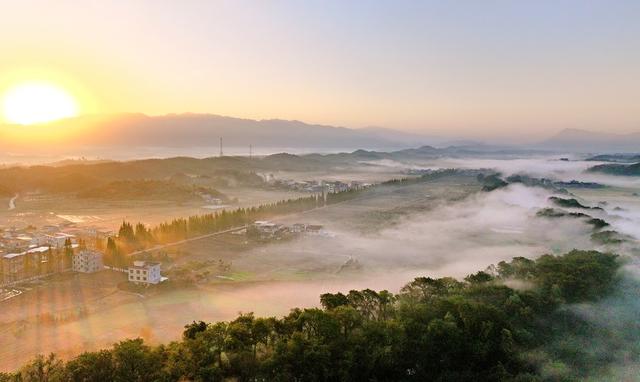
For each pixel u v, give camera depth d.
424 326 91.25
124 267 182.75
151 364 75.38
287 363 76.12
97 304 145.50
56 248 193.00
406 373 83.38
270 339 84.00
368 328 87.50
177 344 83.06
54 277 171.88
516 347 90.69
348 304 101.12
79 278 171.50
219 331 84.69
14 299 148.75
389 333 87.19
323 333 83.94
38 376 75.94
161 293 156.62
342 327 88.88
